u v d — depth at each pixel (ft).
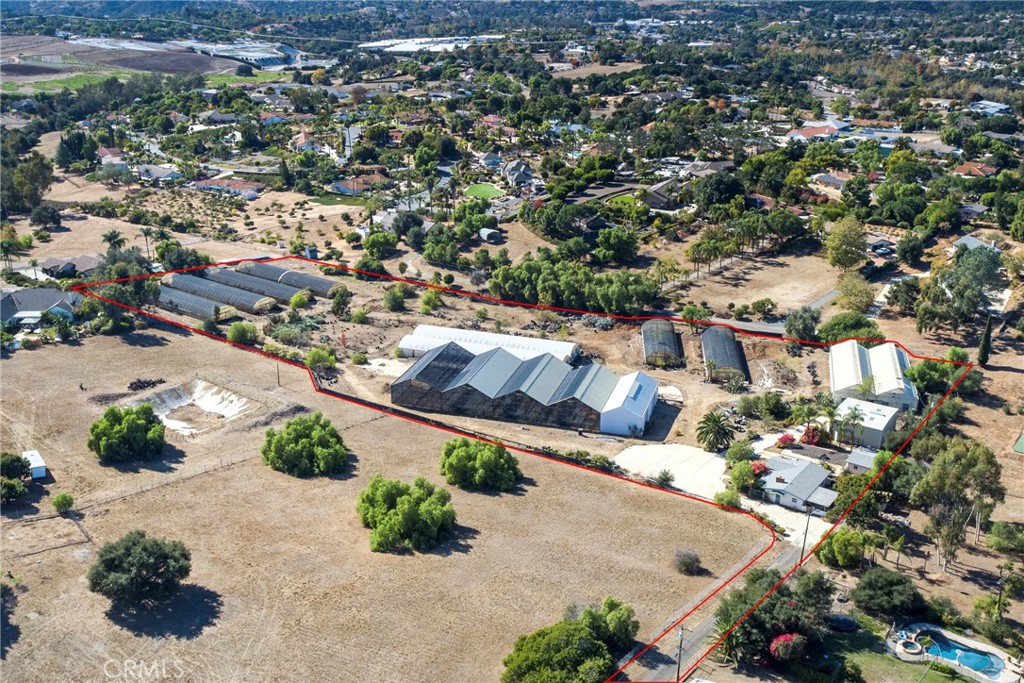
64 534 505.66
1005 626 440.04
